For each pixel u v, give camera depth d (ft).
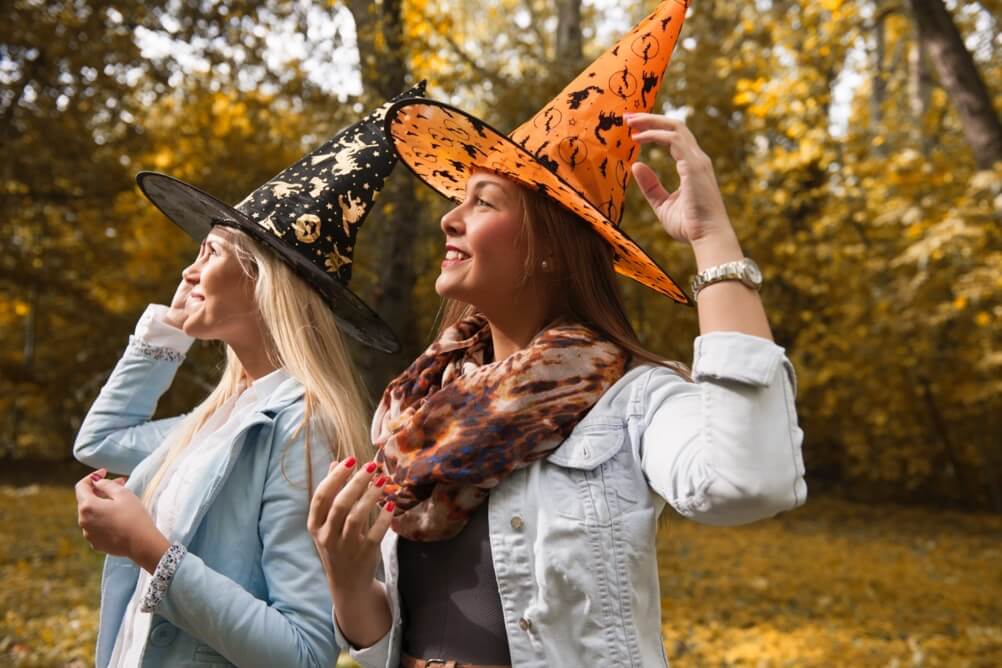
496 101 30.07
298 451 5.81
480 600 4.73
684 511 4.06
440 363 5.36
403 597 5.07
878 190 36.22
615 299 5.08
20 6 34.71
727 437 3.83
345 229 6.55
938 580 26.37
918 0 24.88
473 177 5.03
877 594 23.80
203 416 6.65
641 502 4.50
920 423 45.83
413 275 26.37
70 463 51.90
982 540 36.22
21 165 39.32
